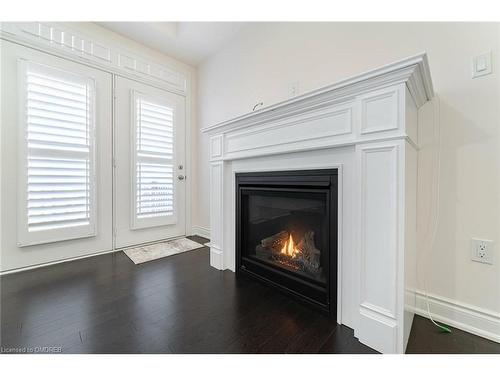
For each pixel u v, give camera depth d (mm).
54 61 2215
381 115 1102
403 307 1062
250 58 2529
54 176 2203
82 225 2385
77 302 1552
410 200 1190
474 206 1255
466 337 1207
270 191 1771
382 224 1116
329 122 1329
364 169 1171
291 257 1710
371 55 1619
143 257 2447
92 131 2434
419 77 1079
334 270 1354
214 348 1130
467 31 1269
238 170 2037
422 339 1189
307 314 1420
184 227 3301
